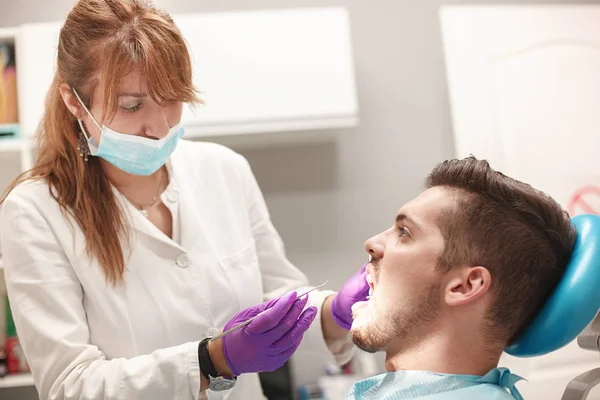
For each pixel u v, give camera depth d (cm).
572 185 271
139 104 135
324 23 250
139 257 150
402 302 124
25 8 280
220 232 161
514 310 121
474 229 121
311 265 281
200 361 133
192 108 152
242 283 159
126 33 130
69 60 136
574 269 118
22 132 243
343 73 250
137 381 131
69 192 147
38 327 137
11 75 257
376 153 286
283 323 130
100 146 139
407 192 285
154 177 156
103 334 146
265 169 282
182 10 283
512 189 123
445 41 271
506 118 271
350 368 259
